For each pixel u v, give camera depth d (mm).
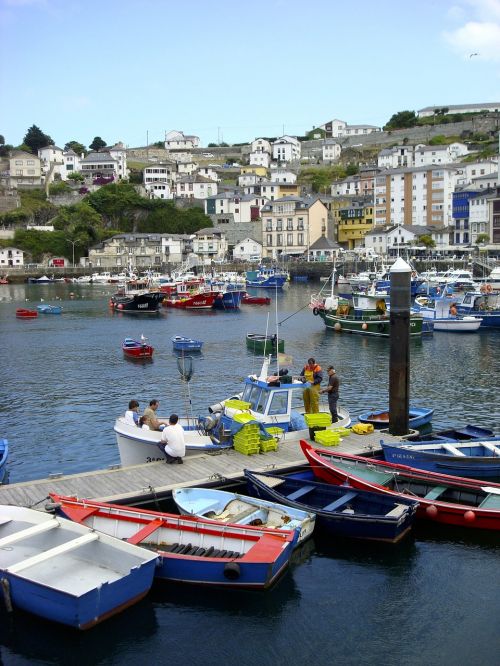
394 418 24719
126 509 16641
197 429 23922
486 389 38375
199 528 16062
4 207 176875
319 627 14594
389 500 18203
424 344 57594
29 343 59625
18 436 29484
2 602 14508
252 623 14703
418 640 14133
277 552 15047
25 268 157625
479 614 15039
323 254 150125
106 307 97000
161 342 60094
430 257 129500
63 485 19281
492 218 128000
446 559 17328
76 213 172750
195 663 13516
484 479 21219
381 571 16812
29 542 15891
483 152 185125
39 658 13781
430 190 149500
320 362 48281
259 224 168375
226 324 74562
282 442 23625
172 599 15438
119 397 37000
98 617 13922
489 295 71750
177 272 140750
